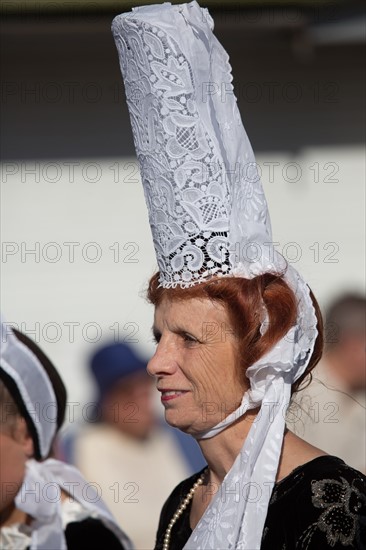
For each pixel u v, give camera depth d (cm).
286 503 536
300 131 1534
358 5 1395
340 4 1396
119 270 1551
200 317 565
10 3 1328
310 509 525
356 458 1070
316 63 1523
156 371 577
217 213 575
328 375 1088
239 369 561
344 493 527
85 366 1529
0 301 1541
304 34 1420
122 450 1058
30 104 1520
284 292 561
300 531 525
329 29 1411
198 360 566
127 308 1539
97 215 1548
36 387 653
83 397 1517
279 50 1509
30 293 1545
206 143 579
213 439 581
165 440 1105
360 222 1548
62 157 1536
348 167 1548
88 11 1336
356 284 1534
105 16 1339
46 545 648
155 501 1055
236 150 579
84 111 1526
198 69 579
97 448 1051
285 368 552
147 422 1074
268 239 584
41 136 1529
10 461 647
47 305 1545
